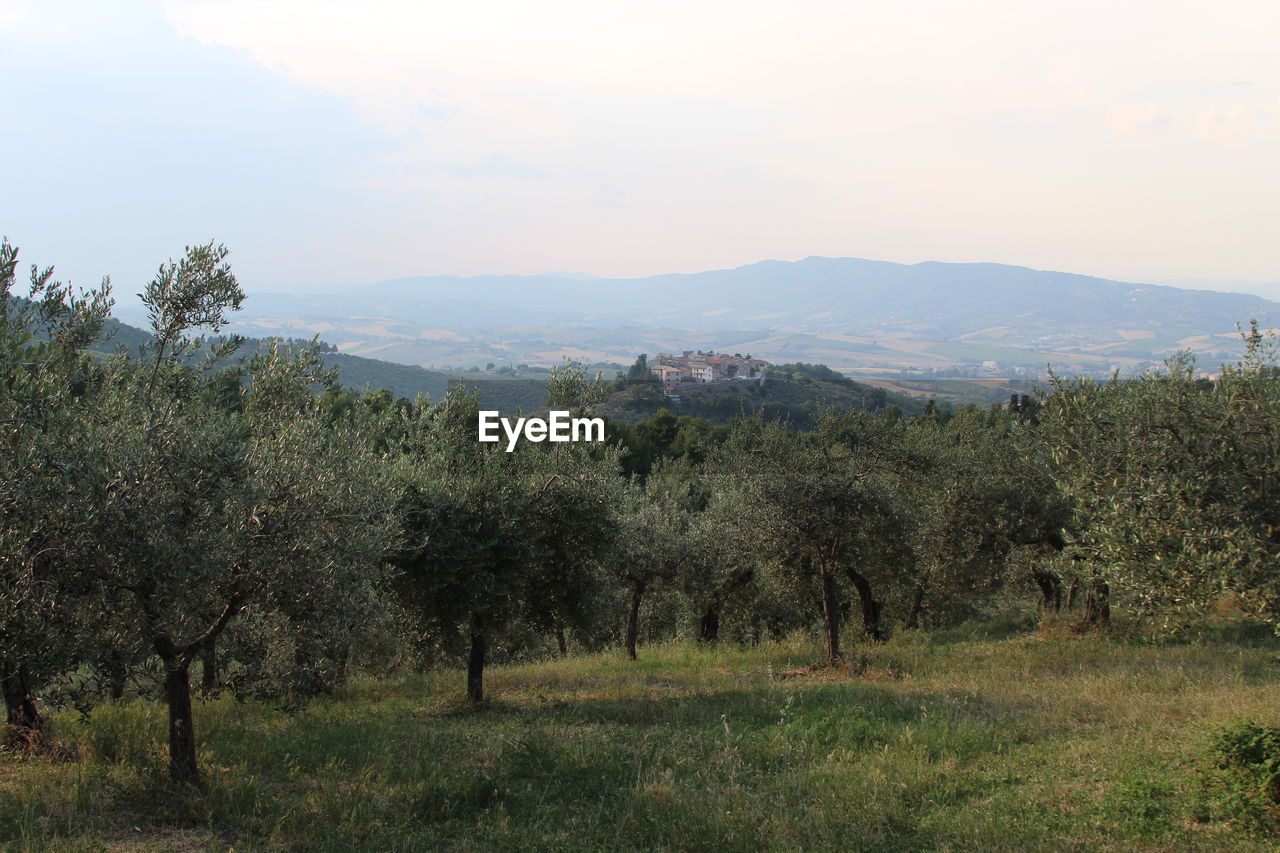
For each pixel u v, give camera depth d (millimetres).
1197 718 10773
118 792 8562
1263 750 7965
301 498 8758
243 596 8641
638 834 8094
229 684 9719
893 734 11211
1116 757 9328
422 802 8859
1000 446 22516
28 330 8625
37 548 7215
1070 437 12414
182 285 9805
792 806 8633
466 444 15477
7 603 7086
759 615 26969
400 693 16781
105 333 9734
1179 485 10094
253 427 9992
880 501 18016
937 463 20094
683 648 23203
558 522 15258
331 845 7645
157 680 9000
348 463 10039
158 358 9672
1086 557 11977
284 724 12859
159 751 10031
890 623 27094
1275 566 9328
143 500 7352
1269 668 14156
